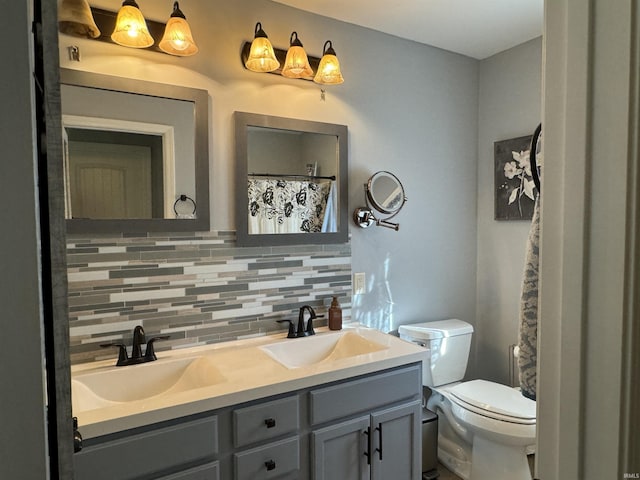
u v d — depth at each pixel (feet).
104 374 4.84
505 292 8.41
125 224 5.28
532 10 6.73
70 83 4.95
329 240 6.91
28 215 1.40
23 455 1.41
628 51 1.60
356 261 7.33
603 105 1.68
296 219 6.61
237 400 4.31
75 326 5.09
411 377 5.65
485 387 7.18
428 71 8.08
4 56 1.35
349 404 5.10
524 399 6.63
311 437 4.84
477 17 6.95
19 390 1.40
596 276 1.72
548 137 1.90
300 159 6.64
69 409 1.64
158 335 5.59
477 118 8.87
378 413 5.35
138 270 5.44
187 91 5.63
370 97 7.38
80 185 5.04
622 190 1.63
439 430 7.82
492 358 8.71
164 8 5.52
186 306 5.78
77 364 5.10
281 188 6.47
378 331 6.72
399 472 5.57
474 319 8.96
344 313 7.21
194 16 5.74
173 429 4.02
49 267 1.59
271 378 4.67
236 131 6.03
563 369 1.85
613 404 1.68
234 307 6.15
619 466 1.67
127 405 3.97
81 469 3.61
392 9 6.66
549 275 1.92
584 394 1.78
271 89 6.36
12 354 1.39
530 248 2.48
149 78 5.44
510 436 5.99
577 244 1.77
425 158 8.13
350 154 7.19
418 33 7.54
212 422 4.22
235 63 6.05
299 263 6.72
